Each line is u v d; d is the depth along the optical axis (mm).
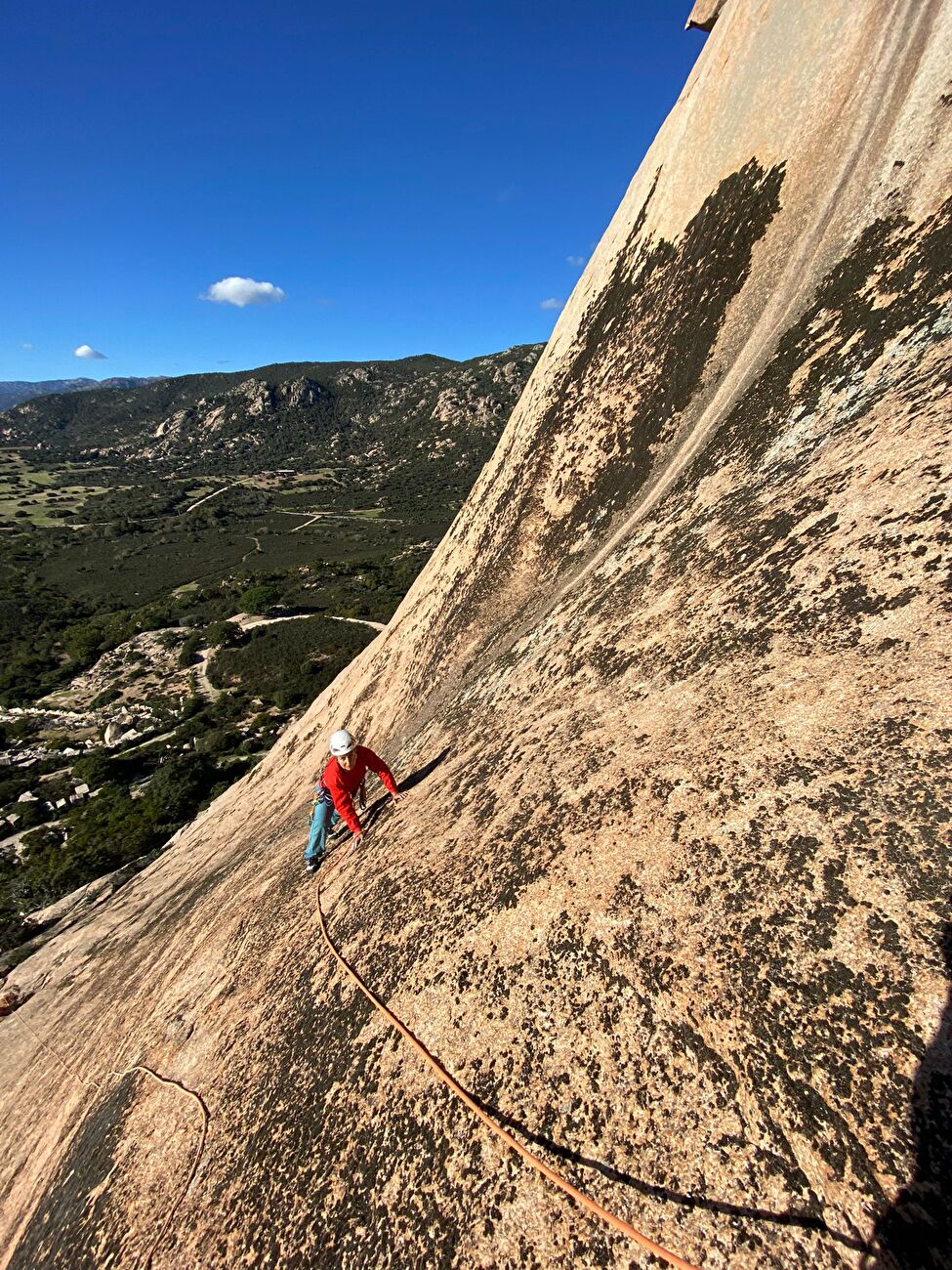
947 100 10656
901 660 5137
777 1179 3418
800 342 11078
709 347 14219
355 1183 4789
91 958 17719
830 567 6562
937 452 6477
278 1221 4988
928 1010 3514
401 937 6480
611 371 16766
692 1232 3457
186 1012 8977
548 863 5906
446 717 13297
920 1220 2990
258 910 10203
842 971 3885
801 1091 3619
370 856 8508
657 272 16531
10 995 18938
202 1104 6797
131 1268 5723
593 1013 4590
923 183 10367
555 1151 4102
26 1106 11633
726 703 6188
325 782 8922
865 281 10391
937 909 3828
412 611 21500
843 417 8836
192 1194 5875
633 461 15023
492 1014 5062
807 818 4668
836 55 13375
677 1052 4109
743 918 4453
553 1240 3795
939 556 5590
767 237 13719
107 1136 7801
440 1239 4145
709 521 9758
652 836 5426
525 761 7930
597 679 8609
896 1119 3299
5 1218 9055
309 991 6918
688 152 16656
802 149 13516
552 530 16641
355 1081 5457
